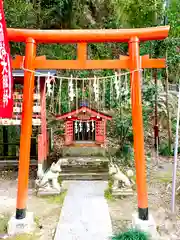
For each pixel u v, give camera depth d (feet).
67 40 16.06
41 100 25.25
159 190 22.65
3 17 13.69
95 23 45.96
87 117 26.81
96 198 20.67
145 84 36.86
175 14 32.50
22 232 15.52
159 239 14.89
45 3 43.29
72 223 16.57
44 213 18.29
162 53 33.47
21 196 15.94
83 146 27.02
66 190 22.36
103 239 14.69
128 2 36.81
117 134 35.60
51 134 31.55
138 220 15.58
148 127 39.65
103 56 44.73
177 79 45.55
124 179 21.24
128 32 15.90
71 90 16.98
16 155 28.73
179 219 17.33
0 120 23.32
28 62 15.92
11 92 14.85
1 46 14.06
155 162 31.07
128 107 34.73
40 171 24.12
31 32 15.88
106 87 33.81
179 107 18.90
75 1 44.24
